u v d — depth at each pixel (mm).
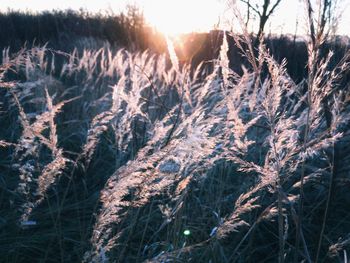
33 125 2070
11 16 14312
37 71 4500
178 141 1752
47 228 3207
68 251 3086
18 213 3176
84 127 4836
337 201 3287
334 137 1862
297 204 3268
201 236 2670
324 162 3354
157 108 4223
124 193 1744
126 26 12047
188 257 2494
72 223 3270
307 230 3201
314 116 1908
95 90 5707
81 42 10180
